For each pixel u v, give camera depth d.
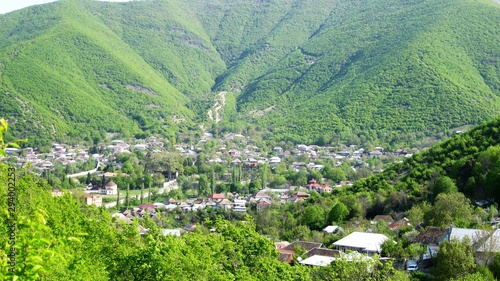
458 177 126.56
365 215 124.81
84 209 80.62
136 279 47.31
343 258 62.09
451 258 69.94
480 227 87.56
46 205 56.31
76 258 42.12
